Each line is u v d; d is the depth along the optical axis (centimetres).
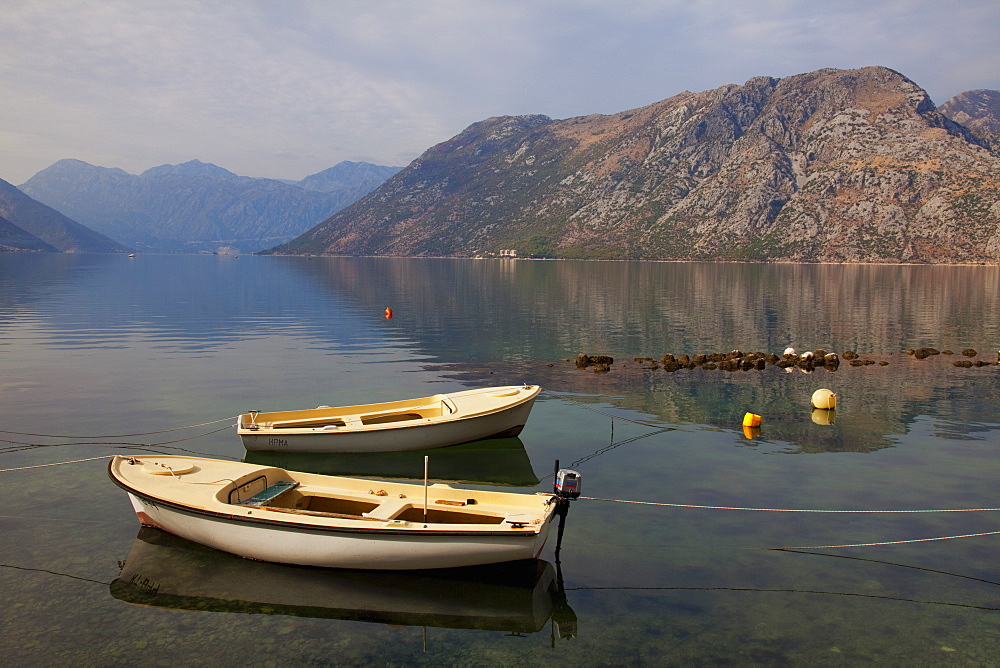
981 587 1354
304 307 7319
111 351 4134
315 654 1132
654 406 2911
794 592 1334
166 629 1194
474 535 1298
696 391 3209
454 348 4497
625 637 1186
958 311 7194
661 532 1603
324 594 1323
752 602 1297
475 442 2323
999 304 8012
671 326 5819
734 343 4822
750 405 2927
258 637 1178
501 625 1227
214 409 2761
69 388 3089
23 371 3475
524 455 2236
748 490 1884
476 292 10069
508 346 4606
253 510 1409
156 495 1470
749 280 13850
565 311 7144
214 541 1451
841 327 5781
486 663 1111
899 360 4100
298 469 2089
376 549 1338
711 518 1686
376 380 3412
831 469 2069
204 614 1246
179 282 11644
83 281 11425
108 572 1385
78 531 1570
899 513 1720
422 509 1473
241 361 3878
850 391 3206
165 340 4641
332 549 1357
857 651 1145
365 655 1132
